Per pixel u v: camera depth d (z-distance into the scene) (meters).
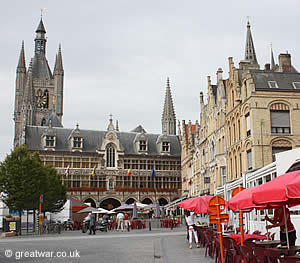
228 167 44.91
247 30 81.94
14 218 39.81
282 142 36.81
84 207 55.41
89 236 34.88
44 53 138.38
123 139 87.50
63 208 54.62
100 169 80.94
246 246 12.45
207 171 56.75
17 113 130.12
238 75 43.81
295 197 9.88
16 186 42.22
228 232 20.70
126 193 81.69
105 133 85.31
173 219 51.81
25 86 126.06
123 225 49.47
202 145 60.47
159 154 87.31
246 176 29.41
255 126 36.66
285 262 10.48
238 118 41.50
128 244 25.62
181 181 86.38
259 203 11.58
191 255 18.97
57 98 131.12
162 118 111.50
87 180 79.88
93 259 17.72
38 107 128.88
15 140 124.12
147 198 84.25
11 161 43.12
